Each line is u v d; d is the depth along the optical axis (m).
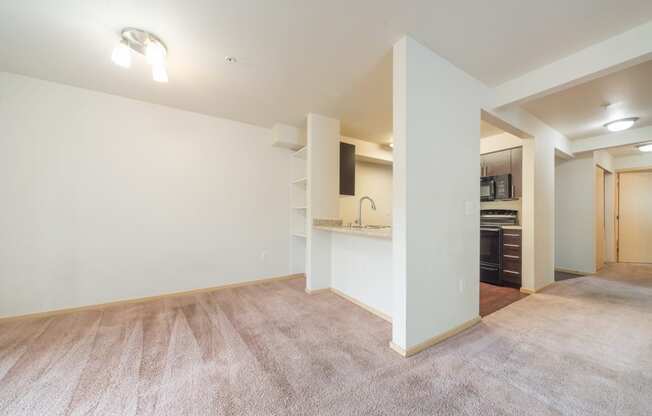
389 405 1.33
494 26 1.71
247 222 3.55
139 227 2.85
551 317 2.46
